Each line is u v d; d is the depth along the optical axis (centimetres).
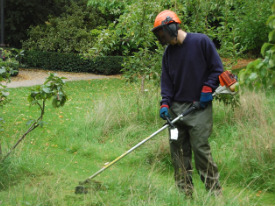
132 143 574
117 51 1814
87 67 1767
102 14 1981
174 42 354
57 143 580
